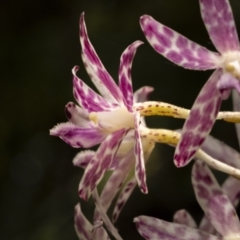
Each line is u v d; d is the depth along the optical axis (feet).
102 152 0.67
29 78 1.35
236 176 0.67
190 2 1.30
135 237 1.17
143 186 0.64
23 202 1.30
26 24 1.39
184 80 1.24
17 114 1.33
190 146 0.64
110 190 0.69
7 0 1.39
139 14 1.33
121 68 0.66
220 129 1.16
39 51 1.36
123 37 1.31
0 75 1.35
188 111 0.68
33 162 1.33
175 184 1.21
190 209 1.20
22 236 1.26
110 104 0.67
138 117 0.66
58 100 1.33
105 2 1.36
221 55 0.65
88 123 0.67
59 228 1.23
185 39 0.65
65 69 1.34
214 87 0.65
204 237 0.67
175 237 0.67
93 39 1.31
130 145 0.69
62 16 1.39
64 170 1.31
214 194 0.68
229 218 0.68
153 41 0.65
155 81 1.25
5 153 1.32
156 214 1.21
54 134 0.67
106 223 0.66
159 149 1.20
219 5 0.65
